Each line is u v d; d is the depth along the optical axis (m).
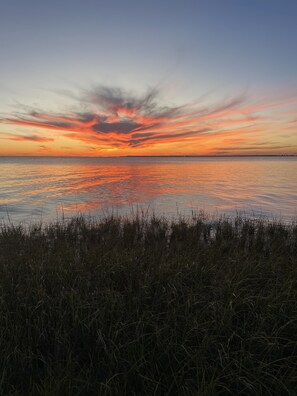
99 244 7.70
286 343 3.14
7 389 2.61
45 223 13.35
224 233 10.18
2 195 23.64
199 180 40.09
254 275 4.68
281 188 29.62
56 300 3.78
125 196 24.03
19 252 6.68
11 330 3.29
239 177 45.50
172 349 2.99
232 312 3.34
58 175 48.59
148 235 9.77
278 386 2.61
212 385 2.45
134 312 3.50
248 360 2.82
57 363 2.87
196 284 4.20
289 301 3.59
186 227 10.66
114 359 2.90
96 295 3.87
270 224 11.27
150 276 4.41
